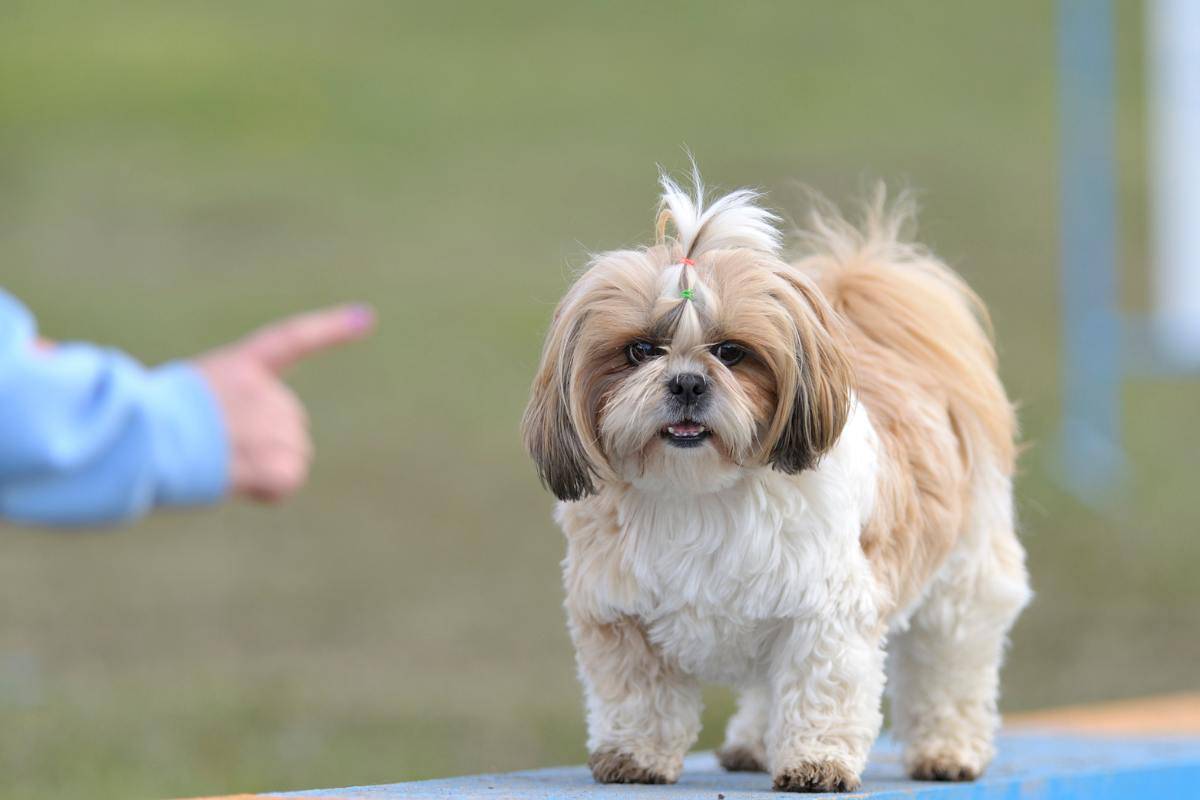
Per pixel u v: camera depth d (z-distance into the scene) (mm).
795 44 40219
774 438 4926
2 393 4418
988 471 6051
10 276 26812
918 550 5555
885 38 40688
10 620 14289
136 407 4633
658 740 5301
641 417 4855
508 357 23578
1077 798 6062
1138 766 6465
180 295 26281
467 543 17188
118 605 14938
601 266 5086
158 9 44219
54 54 40438
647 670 5266
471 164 33375
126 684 11977
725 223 5137
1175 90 17422
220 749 9930
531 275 27172
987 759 6086
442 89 38188
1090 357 20328
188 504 4793
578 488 5125
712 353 4945
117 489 4598
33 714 10750
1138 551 16984
